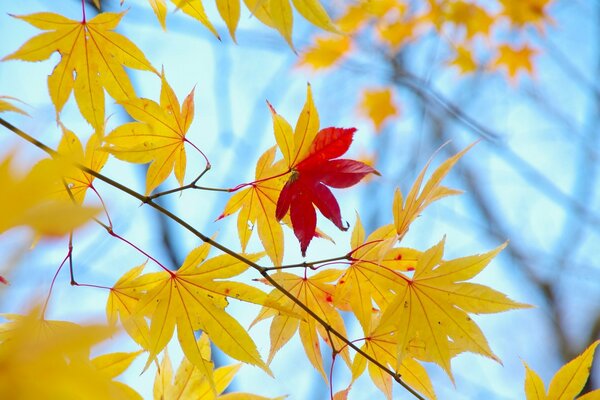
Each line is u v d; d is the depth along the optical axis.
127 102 0.80
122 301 0.80
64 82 0.80
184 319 0.79
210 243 0.79
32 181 0.39
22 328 0.40
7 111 0.74
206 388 0.80
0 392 0.39
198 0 0.80
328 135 0.80
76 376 0.41
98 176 0.78
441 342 0.80
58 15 0.79
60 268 0.78
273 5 0.76
